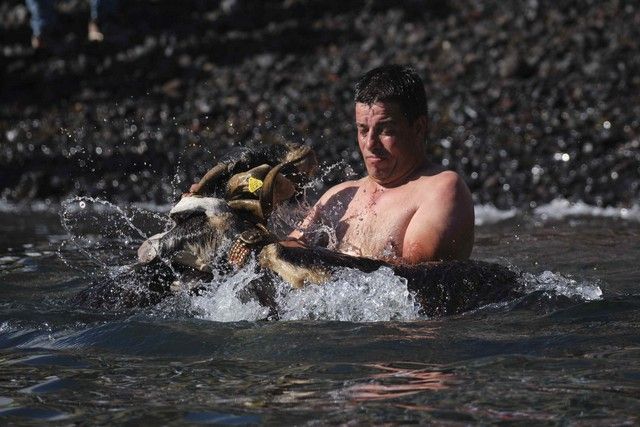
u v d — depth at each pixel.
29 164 28.53
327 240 13.82
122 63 33.25
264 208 12.30
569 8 33.06
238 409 9.33
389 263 12.55
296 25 34.72
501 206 25.53
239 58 33.06
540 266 16.03
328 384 9.93
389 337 11.38
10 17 36.81
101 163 28.22
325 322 12.04
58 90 32.16
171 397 9.77
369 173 13.69
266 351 11.09
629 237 19.56
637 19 31.94
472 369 10.27
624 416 8.90
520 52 30.94
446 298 12.37
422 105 13.60
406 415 8.99
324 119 28.81
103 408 9.53
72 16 36.34
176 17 35.88
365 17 34.84
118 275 13.54
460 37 32.47
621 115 27.44
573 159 26.33
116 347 11.51
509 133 27.44
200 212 12.48
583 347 10.95
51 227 22.14
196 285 12.70
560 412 9.01
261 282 12.31
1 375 10.66
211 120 29.53
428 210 13.11
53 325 12.45
